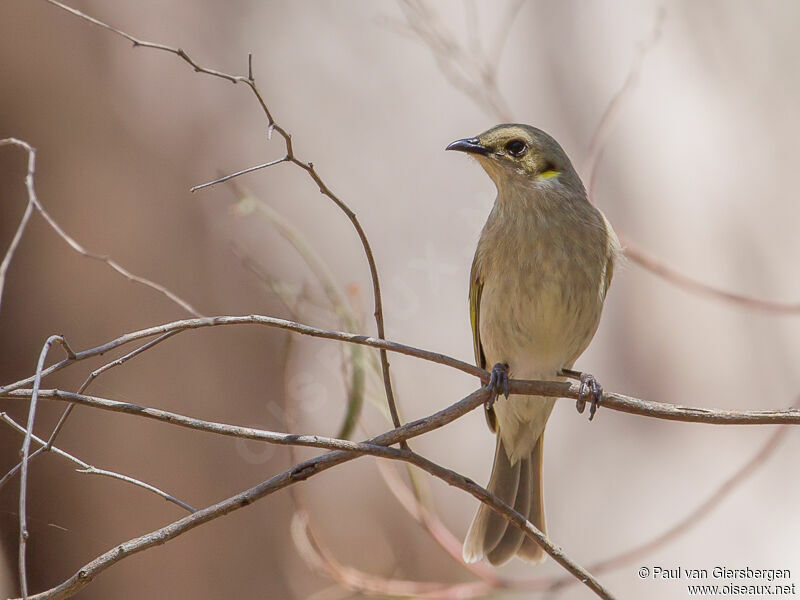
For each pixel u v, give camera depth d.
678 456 11.10
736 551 10.69
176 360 10.95
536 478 8.76
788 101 12.12
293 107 10.85
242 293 10.89
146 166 10.78
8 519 11.03
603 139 9.62
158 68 10.77
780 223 11.77
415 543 11.14
